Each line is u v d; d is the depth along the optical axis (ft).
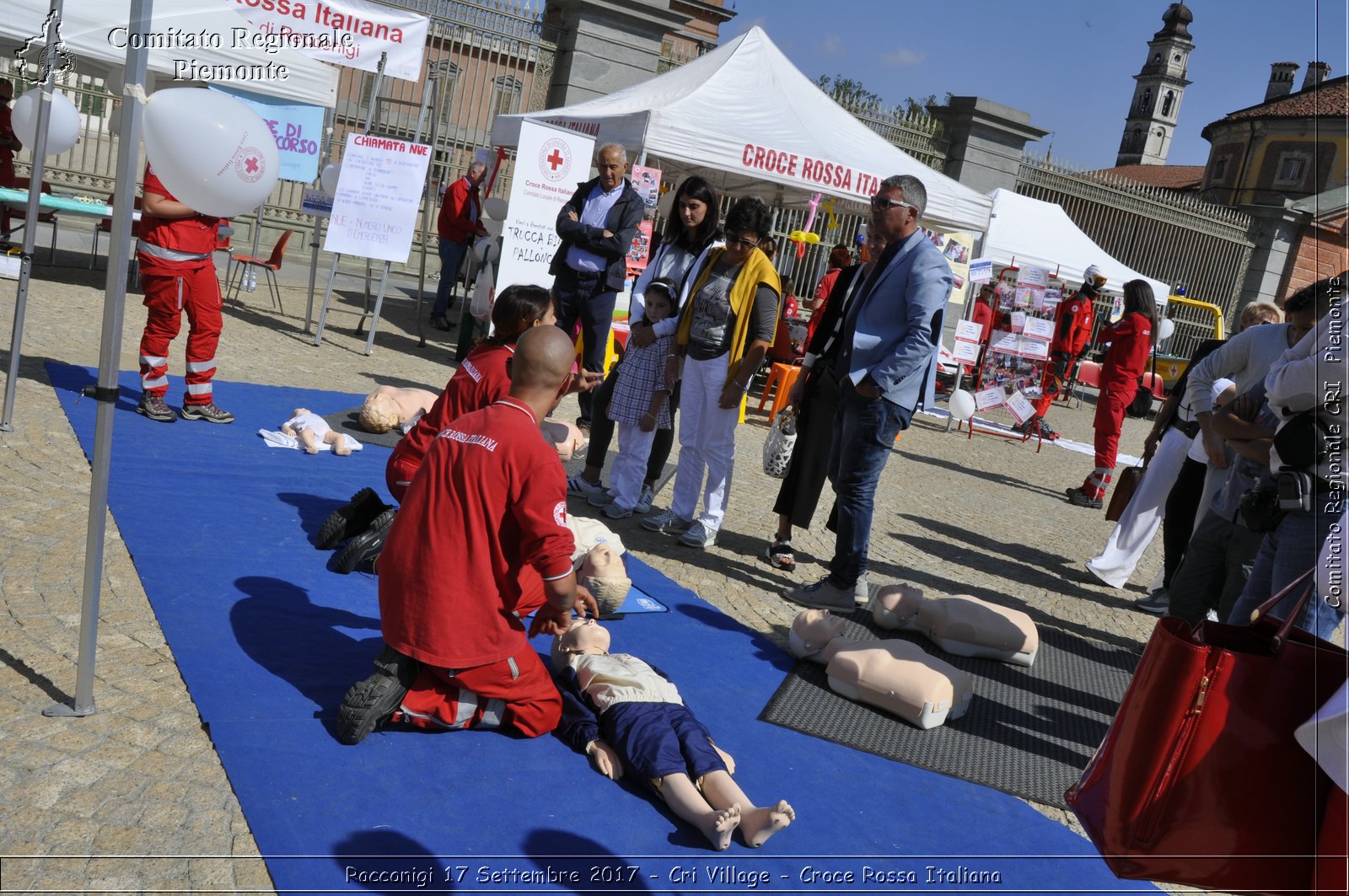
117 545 14.38
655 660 14.08
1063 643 18.24
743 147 32.53
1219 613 15.37
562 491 10.90
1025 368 45.62
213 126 13.29
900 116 60.85
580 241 26.17
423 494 10.81
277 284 44.01
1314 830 7.13
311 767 10.00
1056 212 54.29
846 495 17.07
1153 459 22.68
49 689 10.57
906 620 16.85
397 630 10.77
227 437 20.65
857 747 12.60
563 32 54.08
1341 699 6.68
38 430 18.52
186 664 11.50
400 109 54.75
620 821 10.14
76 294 32.35
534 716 11.34
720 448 19.65
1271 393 10.83
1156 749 7.45
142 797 9.14
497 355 15.28
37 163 17.63
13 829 8.46
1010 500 31.58
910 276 16.38
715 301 19.15
